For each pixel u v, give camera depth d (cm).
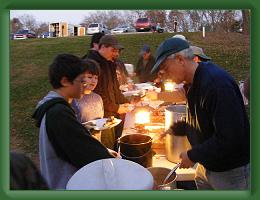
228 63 903
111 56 270
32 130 566
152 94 324
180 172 166
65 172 143
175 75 147
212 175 153
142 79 542
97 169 100
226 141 130
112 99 272
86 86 221
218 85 132
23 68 1029
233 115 129
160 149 191
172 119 171
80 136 140
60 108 142
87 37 1587
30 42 1460
